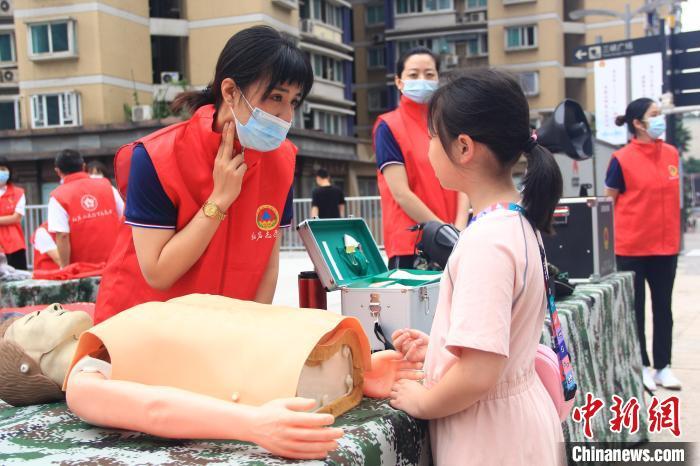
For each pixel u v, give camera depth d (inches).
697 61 355.3
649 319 247.9
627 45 464.4
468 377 51.2
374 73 1267.2
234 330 52.6
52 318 65.4
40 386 63.7
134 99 811.4
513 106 54.5
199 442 49.7
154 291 70.5
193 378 51.6
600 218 126.9
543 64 1131.3
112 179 730.8
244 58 64.5
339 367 56.0
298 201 530.3
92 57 771.4
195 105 70.9
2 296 157.0
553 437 57.8
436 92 57.6
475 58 1176.2
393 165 110.3
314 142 876.6
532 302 54.9
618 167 159.0
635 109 156.2
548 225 57.1
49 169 757.3
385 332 74.7
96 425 54.7
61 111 776.9
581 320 99.2
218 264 71.2
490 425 54.9
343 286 77.0
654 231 157.4
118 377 53.9
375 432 51.3
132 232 69.1
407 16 1206.9
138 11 818.8
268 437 44.6
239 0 836.0
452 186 58.9
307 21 967.6
